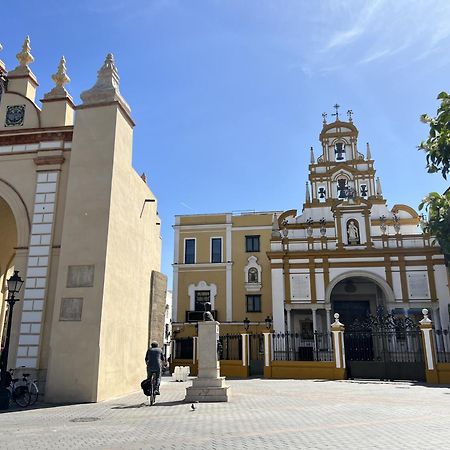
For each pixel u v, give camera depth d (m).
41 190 15.70
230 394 13.68
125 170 16.17
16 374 13.81
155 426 8.78
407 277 29.19
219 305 35.28
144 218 18.59
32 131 16.19
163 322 20.66
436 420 9.45
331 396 14.40
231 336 28.22
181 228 37.69
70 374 13.12
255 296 35.12
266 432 8.03
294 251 30.50
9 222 18.19
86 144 15.27
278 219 34.69
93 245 14.16
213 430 8.27
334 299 31.97
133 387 16.22
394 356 27.17
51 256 15.00
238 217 37.19
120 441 7.37
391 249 29.64
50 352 13.41
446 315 27.91
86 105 15.66
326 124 37.84
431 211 23.88
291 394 15.03
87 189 14.76
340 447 6.75
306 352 29.34
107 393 13.63
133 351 16.47
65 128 15.96
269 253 30.69
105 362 13.62
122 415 10.34
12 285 12.79
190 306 35.66
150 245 19.53
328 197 35.41
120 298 15.21
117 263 15.02
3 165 16.33
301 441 7.21
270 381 21.94
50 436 7.86
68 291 13.88
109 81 15.91
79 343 13.35
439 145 17.80
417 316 28.61
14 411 11.24
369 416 10.02
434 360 20.89
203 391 12.78
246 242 36.47
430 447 6.73
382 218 31.19
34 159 16.03
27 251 15.23
